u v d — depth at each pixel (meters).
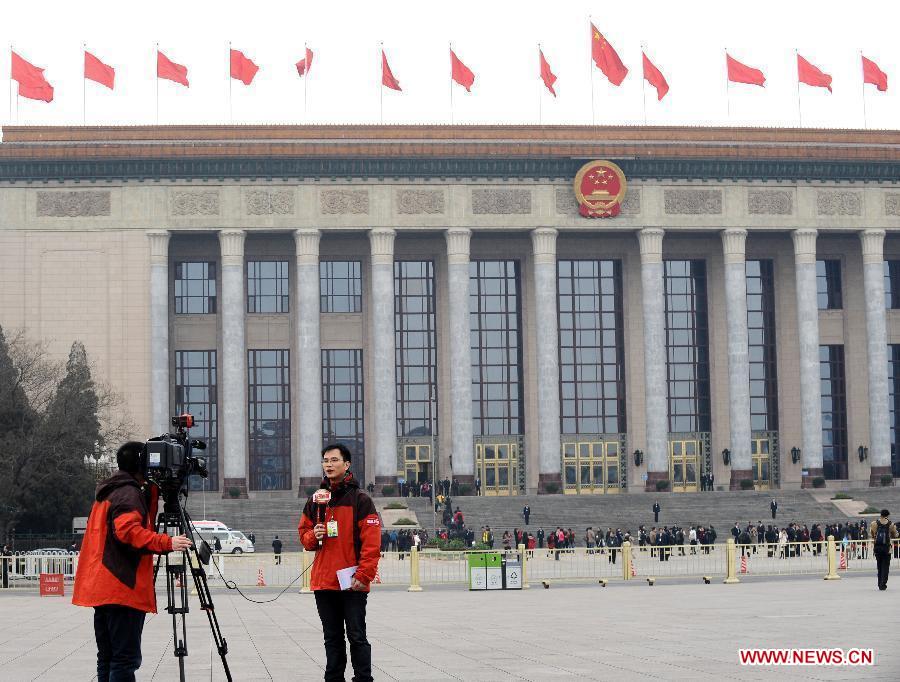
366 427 109.69
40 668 21.16
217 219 105.12
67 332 104.44
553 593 43.88
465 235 106.25
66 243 104.94
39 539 73.38
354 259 111.44
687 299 114.31
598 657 21.47
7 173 104.88
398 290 111.56
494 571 47.16
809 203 110.12
